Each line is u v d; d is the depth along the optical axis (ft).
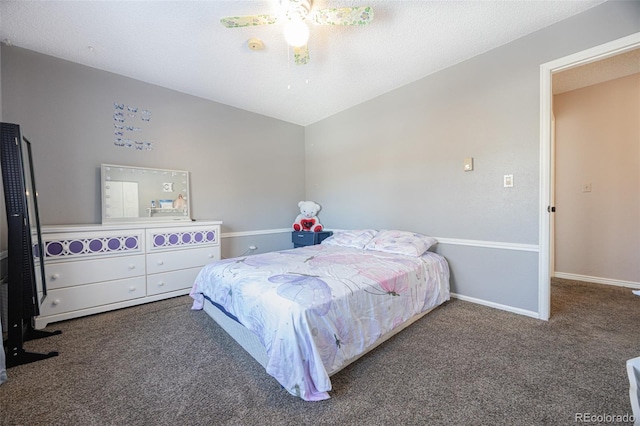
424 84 9.23
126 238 8.03
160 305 8.30
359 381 4.55
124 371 4.93
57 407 4.03
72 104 8.11
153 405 4.07
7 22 6.30
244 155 12.14
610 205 9.88
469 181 8.20
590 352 5.31
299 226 13.35
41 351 5.62
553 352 5.34
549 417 3.72
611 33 5.91
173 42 7.20
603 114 10.00
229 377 4.74
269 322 4.46
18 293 5.23
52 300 6.88
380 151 10.77
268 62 8.24
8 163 5.29
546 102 6.77
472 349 5.53
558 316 7.09
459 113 8.38
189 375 4.81
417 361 5.13
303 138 14.40
